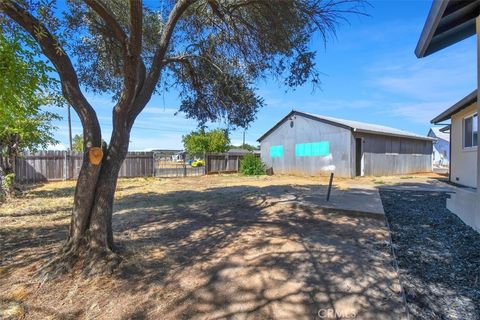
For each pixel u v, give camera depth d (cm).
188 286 305
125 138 385
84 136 363
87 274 323
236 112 651
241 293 290
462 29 516
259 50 535
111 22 330
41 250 407
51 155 1480
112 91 624
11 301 278
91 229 355
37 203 807
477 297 275
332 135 1666
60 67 349
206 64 595
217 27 543
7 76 353
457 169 1201
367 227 507
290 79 565
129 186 1272
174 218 591
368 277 315
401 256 376
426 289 292
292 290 292
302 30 471
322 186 1155
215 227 515
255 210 654
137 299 282
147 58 589
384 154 1800
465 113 1103
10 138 888
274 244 415
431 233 472
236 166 2200
